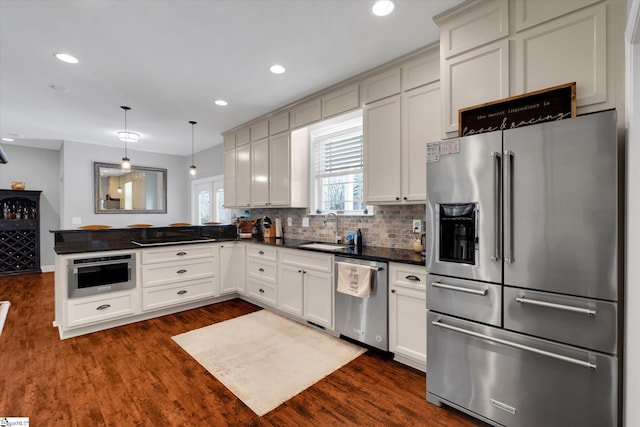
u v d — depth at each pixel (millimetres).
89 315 2910
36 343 2699
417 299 2178
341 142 3588
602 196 1349
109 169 5820
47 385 2051
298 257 3129
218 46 2396
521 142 1541
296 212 4094
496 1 1813
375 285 2436
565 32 1598
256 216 4812
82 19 2041
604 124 1343
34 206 5855
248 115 4082
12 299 4047
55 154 6215
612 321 1333
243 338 2807
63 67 2711
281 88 3191
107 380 2115
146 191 6320
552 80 1633
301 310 3098
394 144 2584
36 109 3791
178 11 1974
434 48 2340
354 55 2535
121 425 1684
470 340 1731
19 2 1859
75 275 2836
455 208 1786
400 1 1896
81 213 5477
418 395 1969
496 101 1752
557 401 1469
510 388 1598
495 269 1627
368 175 2781
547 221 1474
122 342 2727
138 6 1917
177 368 2281
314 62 2650
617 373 1330
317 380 2131
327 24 2127
